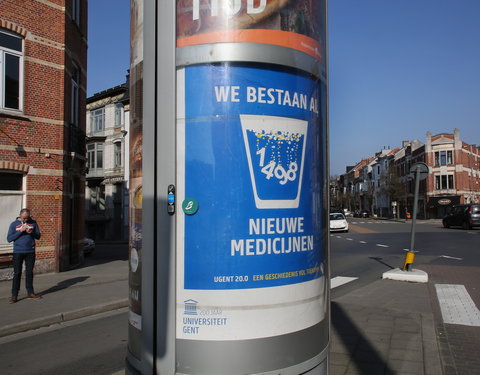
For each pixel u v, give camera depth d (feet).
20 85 38.01
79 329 21.25
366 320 20.16
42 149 39.11
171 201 8.02
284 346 8.17
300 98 8.64
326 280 9.33
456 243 62.18
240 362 7.84
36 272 38.14
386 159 253.85
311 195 8.84
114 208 119.14
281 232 8.27
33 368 15.65
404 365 14.35
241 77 8.08
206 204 7.95
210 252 7.91
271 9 8.33
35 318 22.11
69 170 42.83
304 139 8.69
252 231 8.01
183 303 7.94
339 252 54.24
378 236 79.56
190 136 8.06
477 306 23.21
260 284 8.02
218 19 8.11
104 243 104.01
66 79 42.09
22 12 38.22
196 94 8.08
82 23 49.19
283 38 8.42
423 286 29.35
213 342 7.83
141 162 8.73
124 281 34.76
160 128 8.20
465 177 184.24
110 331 20.72
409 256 32.89
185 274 7.95
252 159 8.07
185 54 8.16
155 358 8.06
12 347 18.34
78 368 15.58
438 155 185.06
